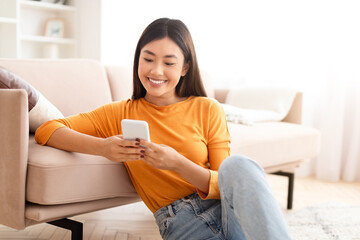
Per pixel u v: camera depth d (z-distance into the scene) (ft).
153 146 3.73
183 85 4.56
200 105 4.48
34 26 14.37
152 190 4.27
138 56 4.44
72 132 4.23
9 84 4.81
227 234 3.77
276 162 7.37
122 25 13.38
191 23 12.62
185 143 4.22
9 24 12.93
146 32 4.27
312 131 8.19
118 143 3.82
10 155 4.21
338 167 10.96
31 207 4.25
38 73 6.23
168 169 3.87
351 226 6.91
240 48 12.09
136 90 4.58
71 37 14.56
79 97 6.53
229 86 12.35
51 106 5.36
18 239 5.67
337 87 10.87
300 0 11.25
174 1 12.80
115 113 4.52
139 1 13.19
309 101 11.34
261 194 3.24
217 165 4.27
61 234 5.93
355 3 10.72
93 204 4.59
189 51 4.36
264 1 11.69
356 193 9.66
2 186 4.32
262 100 9.04
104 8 13.42
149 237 6.07
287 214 7.53
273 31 11.62
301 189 9.82
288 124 8.45
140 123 3.62
